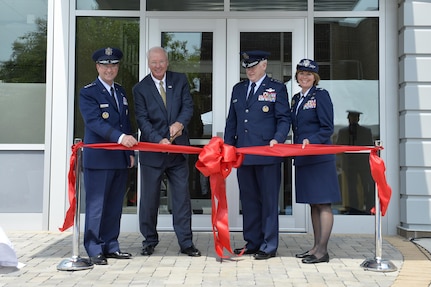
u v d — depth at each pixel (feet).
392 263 14.16
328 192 14.55
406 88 18.69
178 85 15.84
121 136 14.24
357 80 19.94
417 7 18.70
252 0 20.20
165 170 15.71
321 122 14.64
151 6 20.27
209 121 20.16
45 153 19.75
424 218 18.49
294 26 20.10
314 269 13.94
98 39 20.22
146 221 15.66
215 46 20.20
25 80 20.12
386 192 14.12
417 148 18.60
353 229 19.60
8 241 13.99
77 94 20.08
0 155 19.99
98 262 14.33
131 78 20.21
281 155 14.30
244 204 15.66
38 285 12.30
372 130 19.80
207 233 19.71
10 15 20.18
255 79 15.38
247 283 12.53
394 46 19.66
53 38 19.98
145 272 13.55
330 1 20.08
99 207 14.65
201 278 12.96
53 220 19.74
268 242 15.21
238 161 14.76
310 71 14.82
